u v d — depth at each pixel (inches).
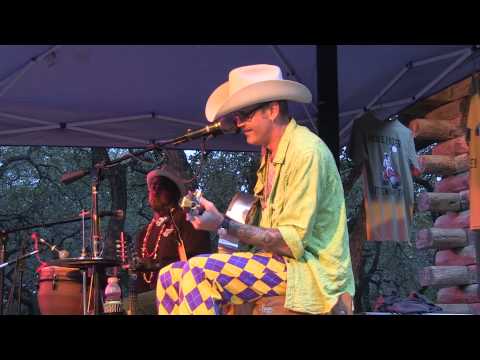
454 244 278.4
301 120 283.3
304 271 108.8
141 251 194.4
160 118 280.4
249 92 114.8
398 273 684.7
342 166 607.8
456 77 253.8
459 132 272.2
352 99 274.8
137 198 647.8
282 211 113.8
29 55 229.8
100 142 291.0
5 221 631.8
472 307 267.6
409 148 264.2
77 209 644.7
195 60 243.8
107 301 161.9
